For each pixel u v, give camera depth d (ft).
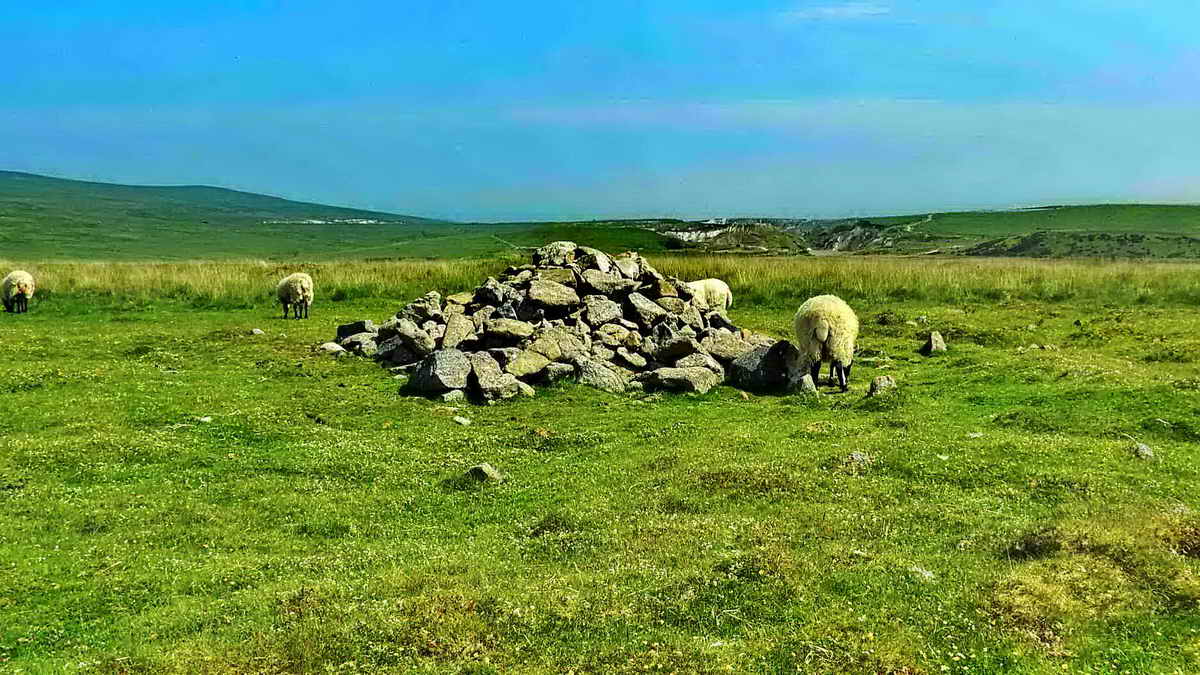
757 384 79.87
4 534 41.52
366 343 97.30
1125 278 137.59
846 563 34.45
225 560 39.68
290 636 30.32
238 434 60.49
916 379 80.07
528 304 96.17
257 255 471.62
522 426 66.13
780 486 45.75
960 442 53.62
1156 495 42.63
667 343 85.46
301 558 39.73
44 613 33.50
